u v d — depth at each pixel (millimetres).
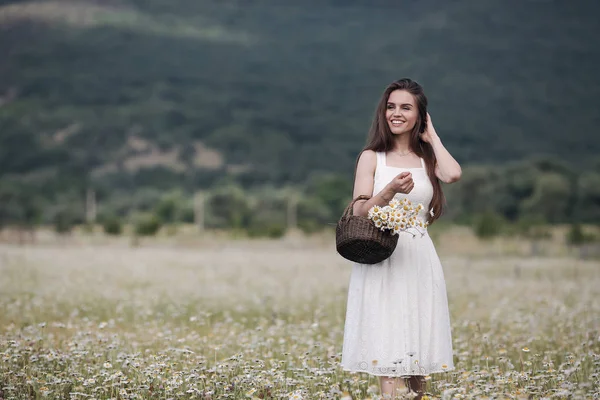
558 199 99500
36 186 140250
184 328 10055
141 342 9117
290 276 21750
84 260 27219
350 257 5902
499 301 14719
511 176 105062
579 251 39625
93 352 8055
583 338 9414
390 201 6020
